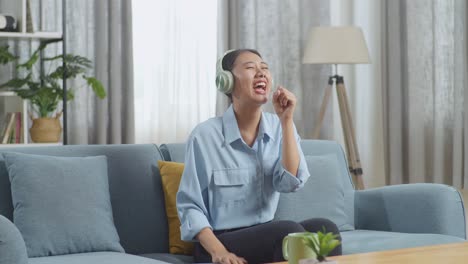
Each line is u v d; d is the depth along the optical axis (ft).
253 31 16.26
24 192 8.14
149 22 15.46
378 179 17.54
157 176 9.24
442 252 6.98
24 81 13.64
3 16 13.25
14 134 13.57
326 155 10.74
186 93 15.67
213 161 8.36
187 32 15.71
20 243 6.63
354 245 9.04
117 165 9.05
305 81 16.80
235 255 7.59
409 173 17.01
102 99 14.74
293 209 9.91
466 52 16.46
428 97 17.08
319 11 16.81
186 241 8.73
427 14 16.94
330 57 15.06
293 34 16.67
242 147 8.50
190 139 8.39
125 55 14.98
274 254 7.57
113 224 8.61
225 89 8.42
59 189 8.27
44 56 14.48
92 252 8.29
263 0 16.35
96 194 8.50
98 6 14.73
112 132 14.85
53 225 8.11
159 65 15.49
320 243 5.42
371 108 17.49
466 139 16.43
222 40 15.88
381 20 17.12
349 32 15.19
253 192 8.49
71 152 8.92
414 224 10.05
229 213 8.39
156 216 9.08
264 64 8.42
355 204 10.85
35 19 14.39
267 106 16.47
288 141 8.36
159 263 7.51
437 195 9.88
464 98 16.43
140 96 15.40
